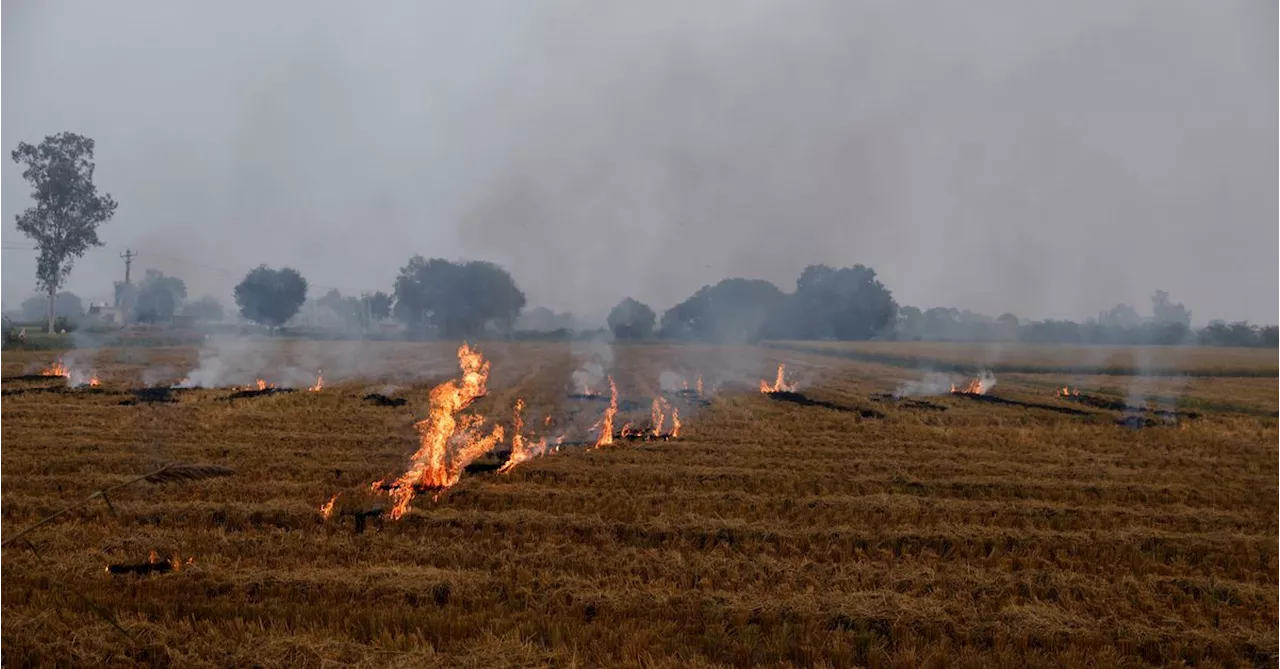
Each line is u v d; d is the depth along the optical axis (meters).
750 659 7.43
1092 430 23.66
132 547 10.02
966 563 10.34
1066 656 7.64
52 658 7.23
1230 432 23.62
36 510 11.66
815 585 9.37
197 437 18.83
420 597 8.75
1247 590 9.36
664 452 18.16
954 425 24.81
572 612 8.49
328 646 7.41
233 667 7.12
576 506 12.85
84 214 76.00
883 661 7.53
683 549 10.82
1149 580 9.69
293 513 11.70
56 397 26.66
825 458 17.77
